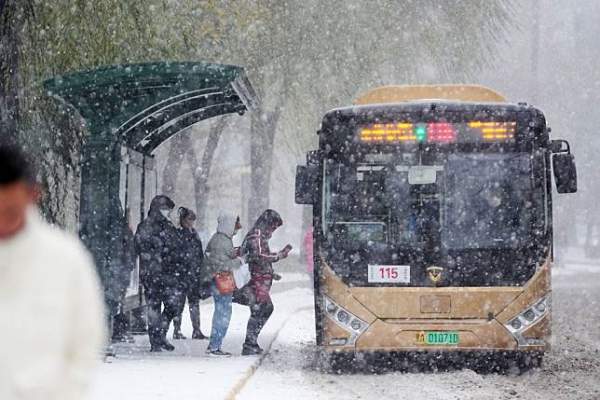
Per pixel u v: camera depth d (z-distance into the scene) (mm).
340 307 27391
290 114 69625
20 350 7656
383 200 27766
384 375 27609
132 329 36938
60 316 7777
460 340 27047
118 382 23672
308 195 28062
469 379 26562
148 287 31391
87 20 34125
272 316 47156
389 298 27234
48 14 33344
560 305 58812
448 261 27328
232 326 42281
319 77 64938
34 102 32656
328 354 30703
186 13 39344
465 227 27516
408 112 28000
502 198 27656
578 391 24359
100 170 29734
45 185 32719
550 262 27578
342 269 27516
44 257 7852
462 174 27797
